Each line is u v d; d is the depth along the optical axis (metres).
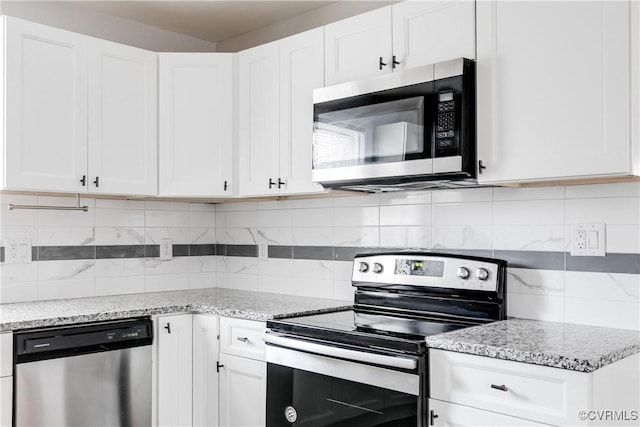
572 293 2.08
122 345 2.41
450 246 2.43
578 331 1.91
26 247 2.69
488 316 2.21
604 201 2.02
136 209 3.09
